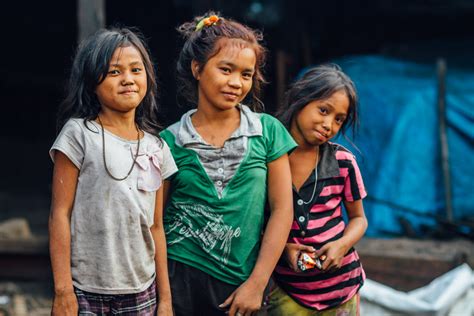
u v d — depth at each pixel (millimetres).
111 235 2361
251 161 2535
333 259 2676
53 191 2393
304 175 2799
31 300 5879
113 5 11562
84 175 2369
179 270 2562
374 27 11562
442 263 5574
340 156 2838
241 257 2527
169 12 11594
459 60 9445
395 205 6758
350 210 2893
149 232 2439
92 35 2479
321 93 2717
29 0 12141
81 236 2369
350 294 2818
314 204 2771
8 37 12367
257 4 13172
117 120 2449
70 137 2377
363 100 7406
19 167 11844
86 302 2373
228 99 2494
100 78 2381
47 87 12758
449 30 11500
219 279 2525
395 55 10078
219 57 2486
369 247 5988
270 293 2865
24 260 6414
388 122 7191
